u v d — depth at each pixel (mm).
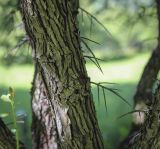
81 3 7160
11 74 12906
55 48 2992
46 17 2947
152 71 4629
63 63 3020
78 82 3061
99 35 13469
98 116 9766
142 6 5352
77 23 3332
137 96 4668
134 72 15531
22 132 5617
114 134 6082
